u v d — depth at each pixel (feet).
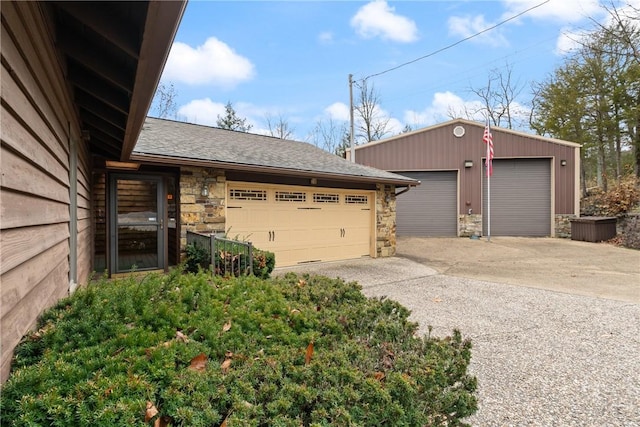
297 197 26.16
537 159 44.16
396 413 4.74
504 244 38.55
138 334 5.47
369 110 80.23
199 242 18.70
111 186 20.18
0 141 4.00
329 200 28.14
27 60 5.38
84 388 3.97
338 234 28.76
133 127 10.70
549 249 35.06
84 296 6.60
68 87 9.88
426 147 45.75
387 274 24.00
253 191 23.79
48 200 6.86
